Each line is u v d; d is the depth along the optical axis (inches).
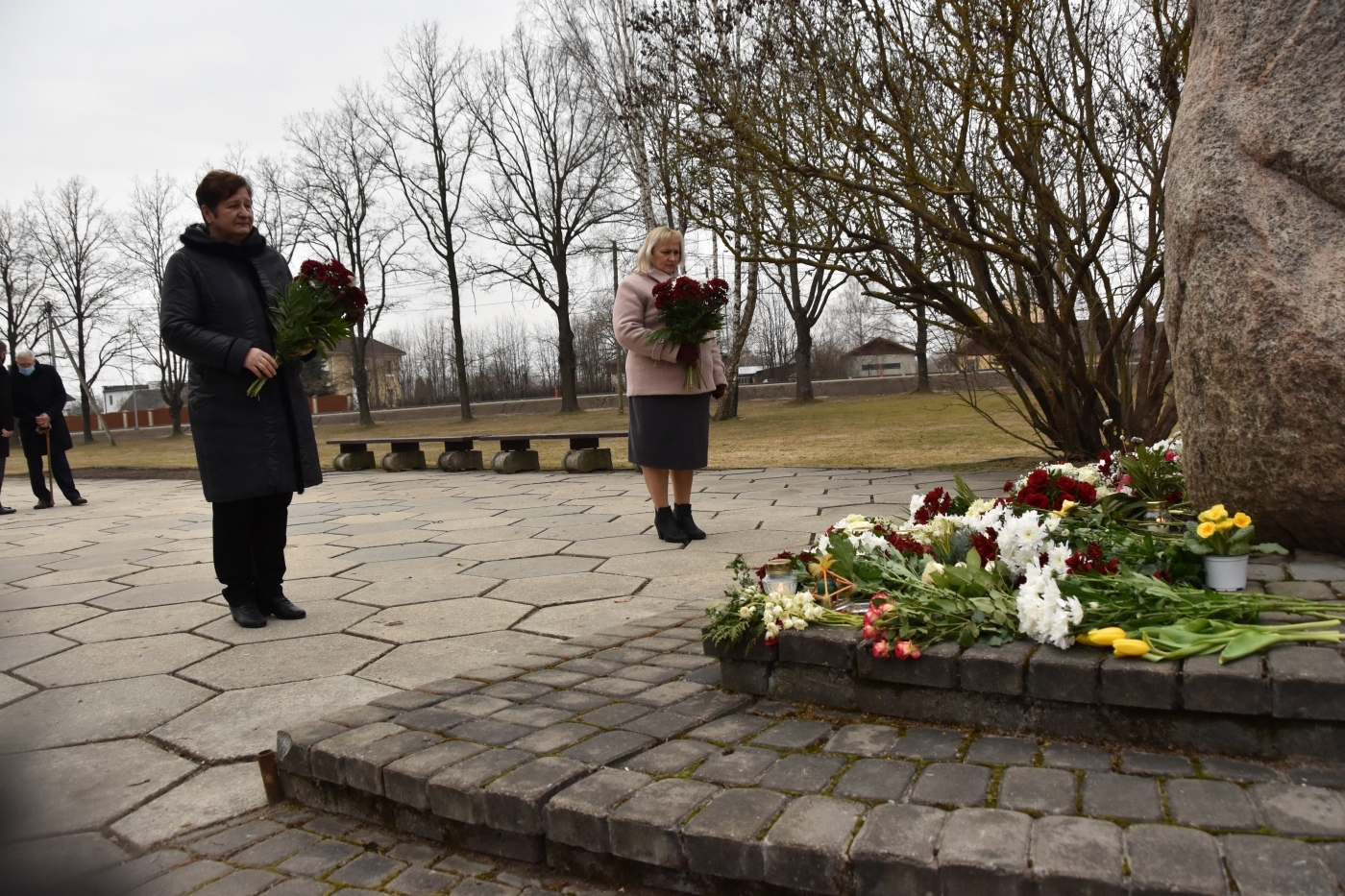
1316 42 128.3
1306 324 125.6
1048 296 322.0
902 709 94.9
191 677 142.4
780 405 1370.6
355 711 110.4
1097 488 164.1
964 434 613.3
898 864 67.7
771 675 104.2
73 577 234.1
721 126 350.0
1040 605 91.0
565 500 350.6
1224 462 138.9
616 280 1427.2
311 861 88.2
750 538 234.7
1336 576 119.3
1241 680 79.1
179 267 162.2
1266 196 131.5
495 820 85.0
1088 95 294.7
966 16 277.3
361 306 169.0
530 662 128.0
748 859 72.7
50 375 451.8
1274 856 63.7
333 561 237.6
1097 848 66.1
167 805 101.7
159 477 647.8
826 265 342.0
